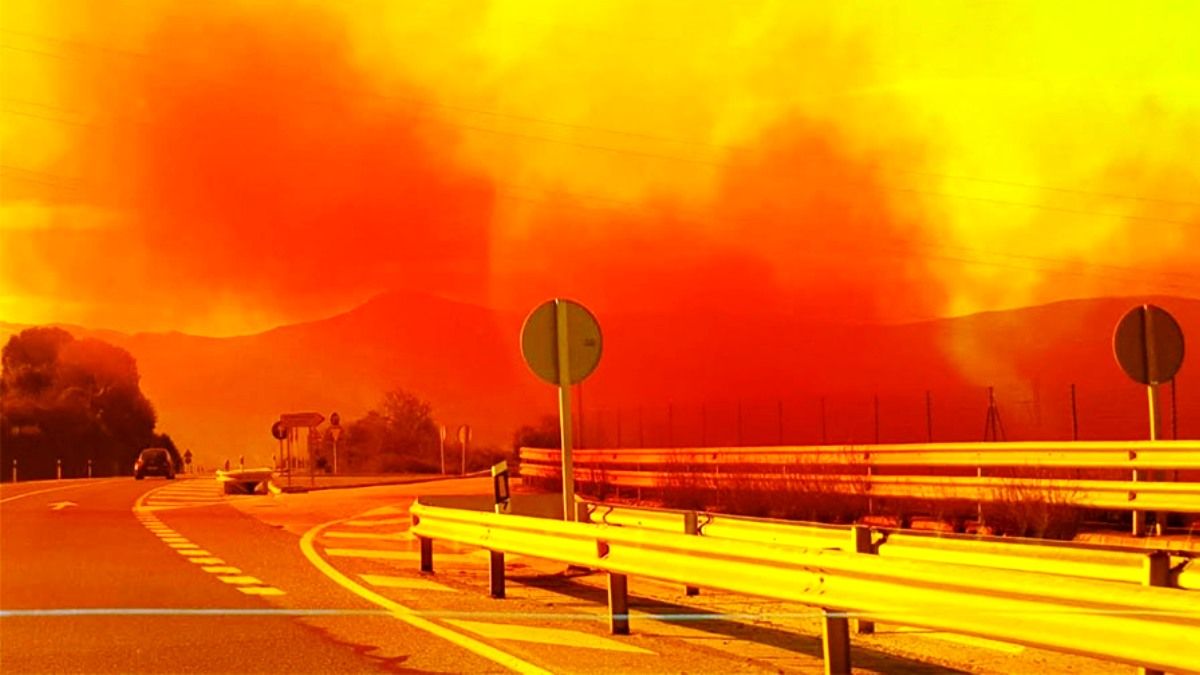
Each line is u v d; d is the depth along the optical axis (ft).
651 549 35.65
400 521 85.87
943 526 67.77
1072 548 27.25
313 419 149.59
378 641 36.50
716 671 32.35
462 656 34.14
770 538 38.17
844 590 28.76
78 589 48.16
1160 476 63.77
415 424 247.70
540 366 49.65
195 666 32.81
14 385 326.85
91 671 32.19
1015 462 68.44
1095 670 32.73
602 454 112.68
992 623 24.77
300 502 107.65
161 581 50.72
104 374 346.13
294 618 40.78
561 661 33.58
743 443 146.41
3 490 136.46
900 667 33.32
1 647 35.55
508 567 57.62
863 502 74.74
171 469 198.90
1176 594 21.24
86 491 133.59
